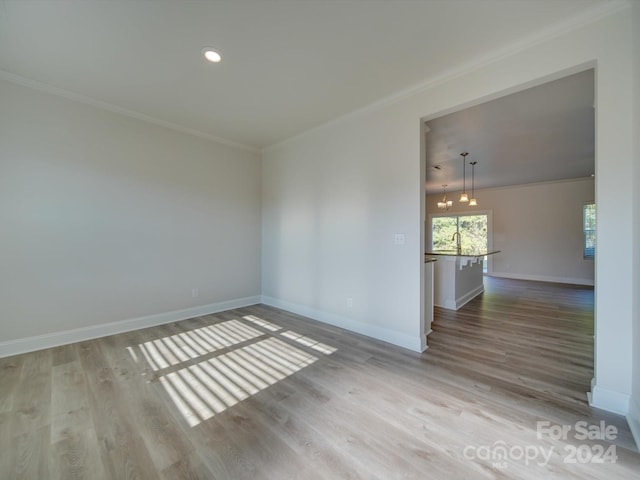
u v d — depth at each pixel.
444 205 6.75
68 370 2.36
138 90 2.82
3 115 2.58
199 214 3.95
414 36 2.05
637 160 1.65
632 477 1.33
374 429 1.66
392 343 2.97
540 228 7.18
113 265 3.21
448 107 2.52
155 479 1.32
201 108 3.19
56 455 1.46
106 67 2.45
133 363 2.50
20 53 2.26
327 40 2.09
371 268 3.17
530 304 4.68
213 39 2.09
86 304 3.04
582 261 6.64
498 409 1.84
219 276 4.19
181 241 3.77
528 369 2.39
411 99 2.78
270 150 4.52
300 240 4.04
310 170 3.87
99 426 1.68
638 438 1.51
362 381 2.20
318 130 3.74
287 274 4.26
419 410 1.83
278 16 1.86
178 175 3.73
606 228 1.80
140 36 2.06
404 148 2.84
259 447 1.52
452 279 4.40
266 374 2.31
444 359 2.59
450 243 8.76
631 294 1.72
